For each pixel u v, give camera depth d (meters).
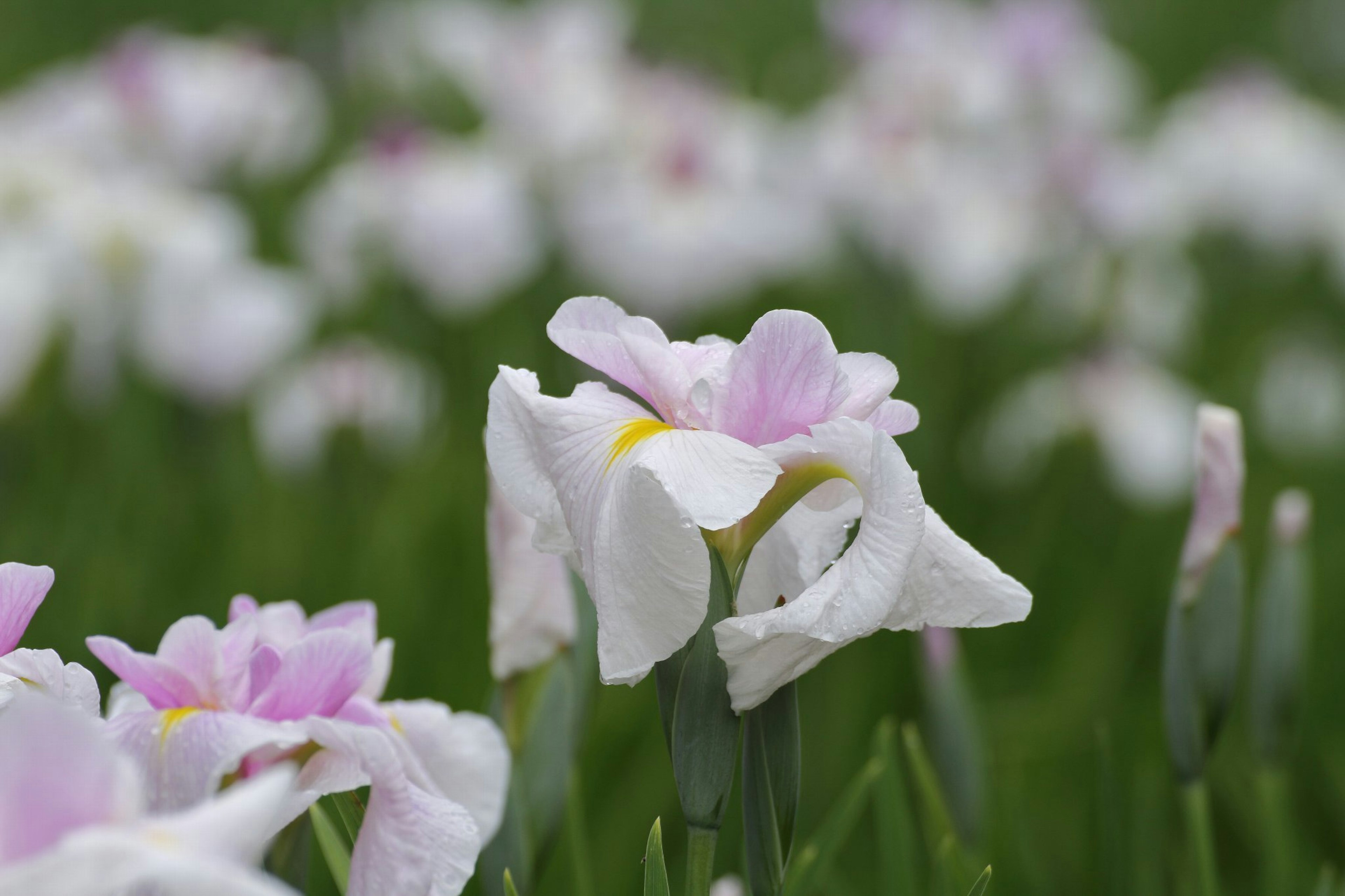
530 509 1.08
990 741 1.76
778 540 1.11
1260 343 3.06
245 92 3.01
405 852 1.06
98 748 0.98
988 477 2.50
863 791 1.23
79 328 2.31
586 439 1.08
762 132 3.22
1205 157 3.27
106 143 2.83
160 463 2.34
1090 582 2.18
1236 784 1.76
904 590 1.08
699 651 1.07
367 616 1.11
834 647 1.07
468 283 2.59
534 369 2.61
